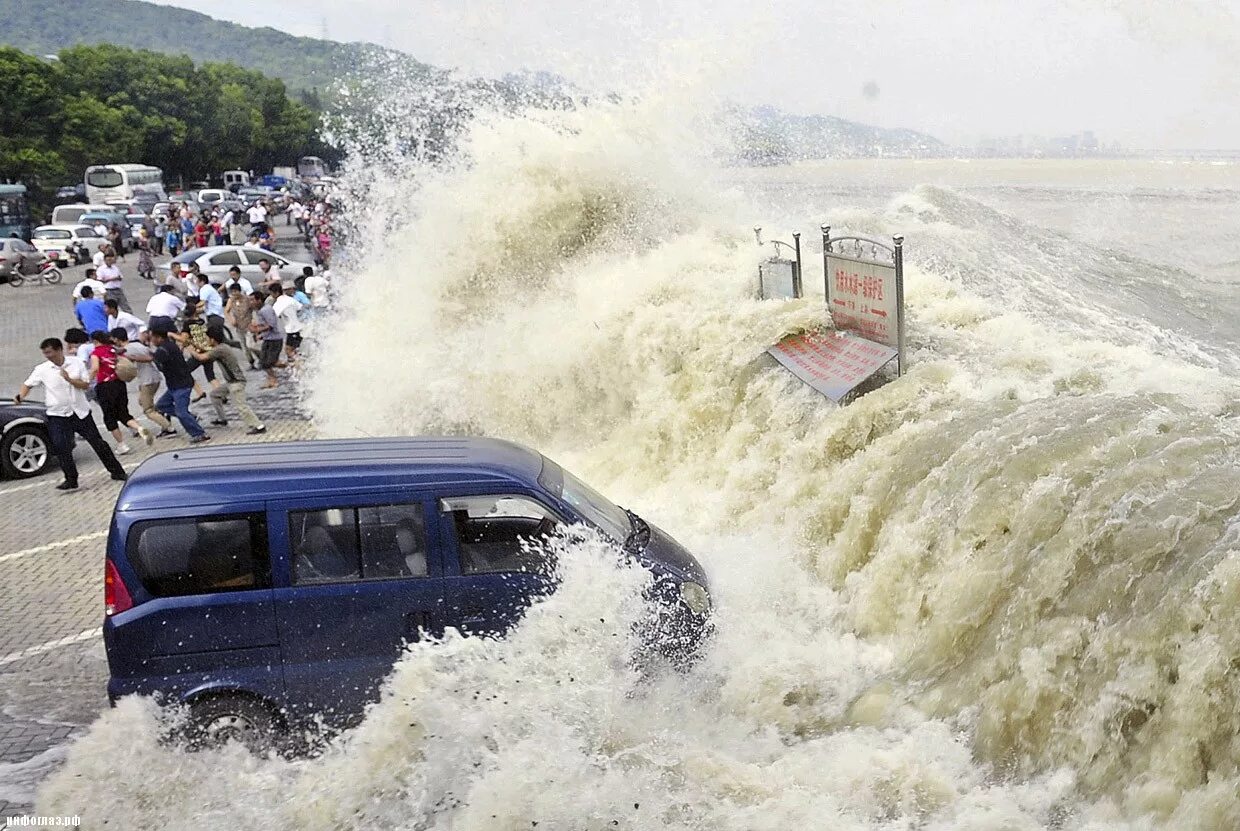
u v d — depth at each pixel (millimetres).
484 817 5867
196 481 6797
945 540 7461
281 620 6664
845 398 10039
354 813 6141
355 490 6836
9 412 13883
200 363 15828
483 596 6852
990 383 9289
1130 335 11758
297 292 22031
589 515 7344
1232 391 8359
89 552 10914
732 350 12008
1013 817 5438
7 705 7578
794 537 9133
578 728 6480
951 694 6480
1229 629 5262
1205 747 5180
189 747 6582
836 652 7586
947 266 15484
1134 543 6074
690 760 6270
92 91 108125
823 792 5879
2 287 36781
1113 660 5703
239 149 123375
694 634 7203
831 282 11070
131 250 51469
